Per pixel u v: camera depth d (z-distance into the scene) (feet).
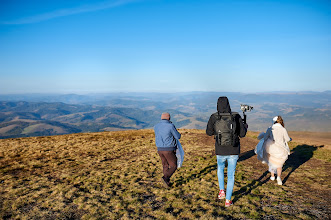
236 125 15.60
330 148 43.60
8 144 55.88
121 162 36.32
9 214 17.49
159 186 23.22
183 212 16.57
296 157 36.04
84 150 48.06
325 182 23.04
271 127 23.15
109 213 16.93
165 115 21.70
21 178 28.14
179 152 22.61
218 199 18.88
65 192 22.25
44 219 16.40
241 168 29.53
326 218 14.73
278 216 15.30
